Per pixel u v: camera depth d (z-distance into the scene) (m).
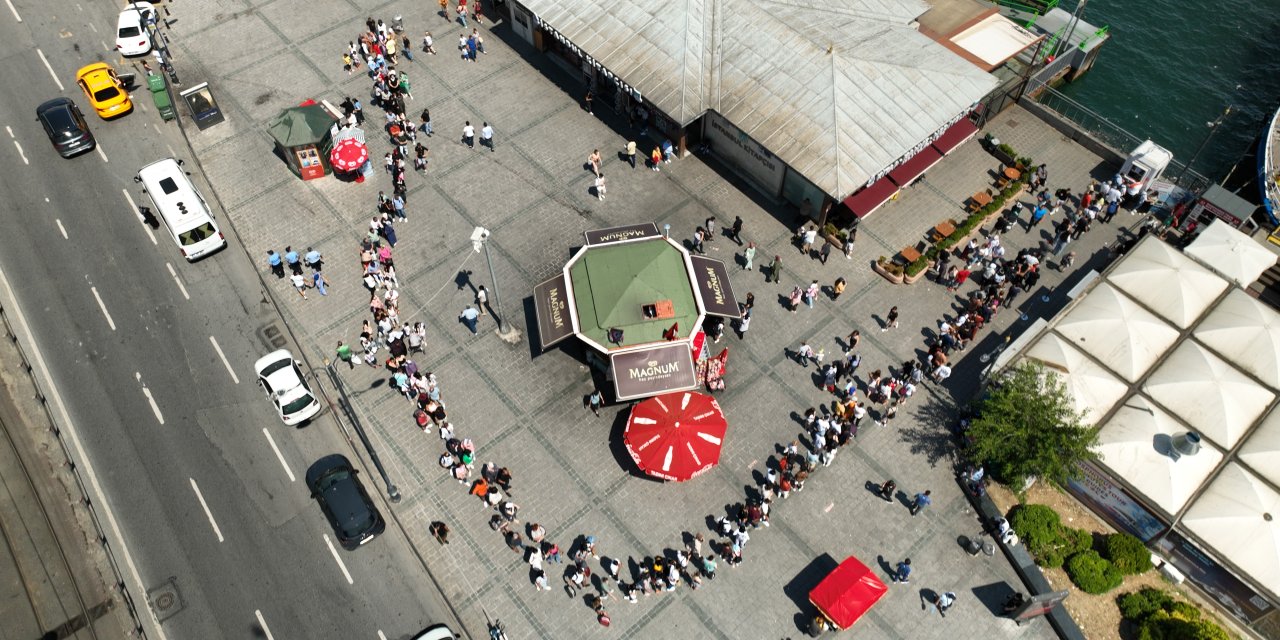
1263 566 31.12
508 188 45.94
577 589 33.16
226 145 47.72
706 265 39.28
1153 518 33.28
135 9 52.59
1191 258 39.94
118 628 32.47
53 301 41.19
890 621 32.69
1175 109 56.16
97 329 40.25
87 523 34.91
